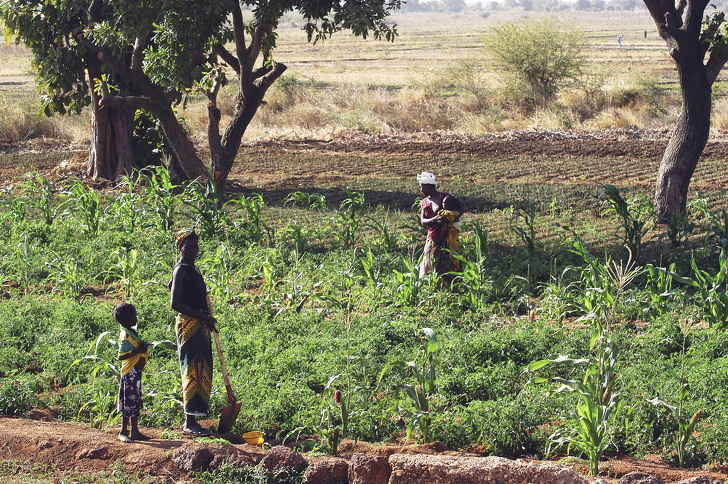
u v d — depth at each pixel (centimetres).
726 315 1049
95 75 2097
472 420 779
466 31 12794
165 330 1056
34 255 1458
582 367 910
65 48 2056
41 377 940
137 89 2141
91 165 2248
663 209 1738
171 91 1941
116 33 1741
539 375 900
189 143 2014
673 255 1448
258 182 2283
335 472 653
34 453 710
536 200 1986
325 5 1727
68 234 1636
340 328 1088
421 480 616
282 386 870
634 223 1390
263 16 1747
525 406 803
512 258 1401
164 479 661
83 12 2012
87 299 1220
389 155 2677
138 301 1196
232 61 1983
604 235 1620
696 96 1684
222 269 1274
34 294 1297
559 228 1702
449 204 1238
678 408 762
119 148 2205
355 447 759
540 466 595
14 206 1706
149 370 948
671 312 1127
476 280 1170
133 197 1716
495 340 982
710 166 2389
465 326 1093
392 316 1120
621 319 1099
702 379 845
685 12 1700
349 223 1573
